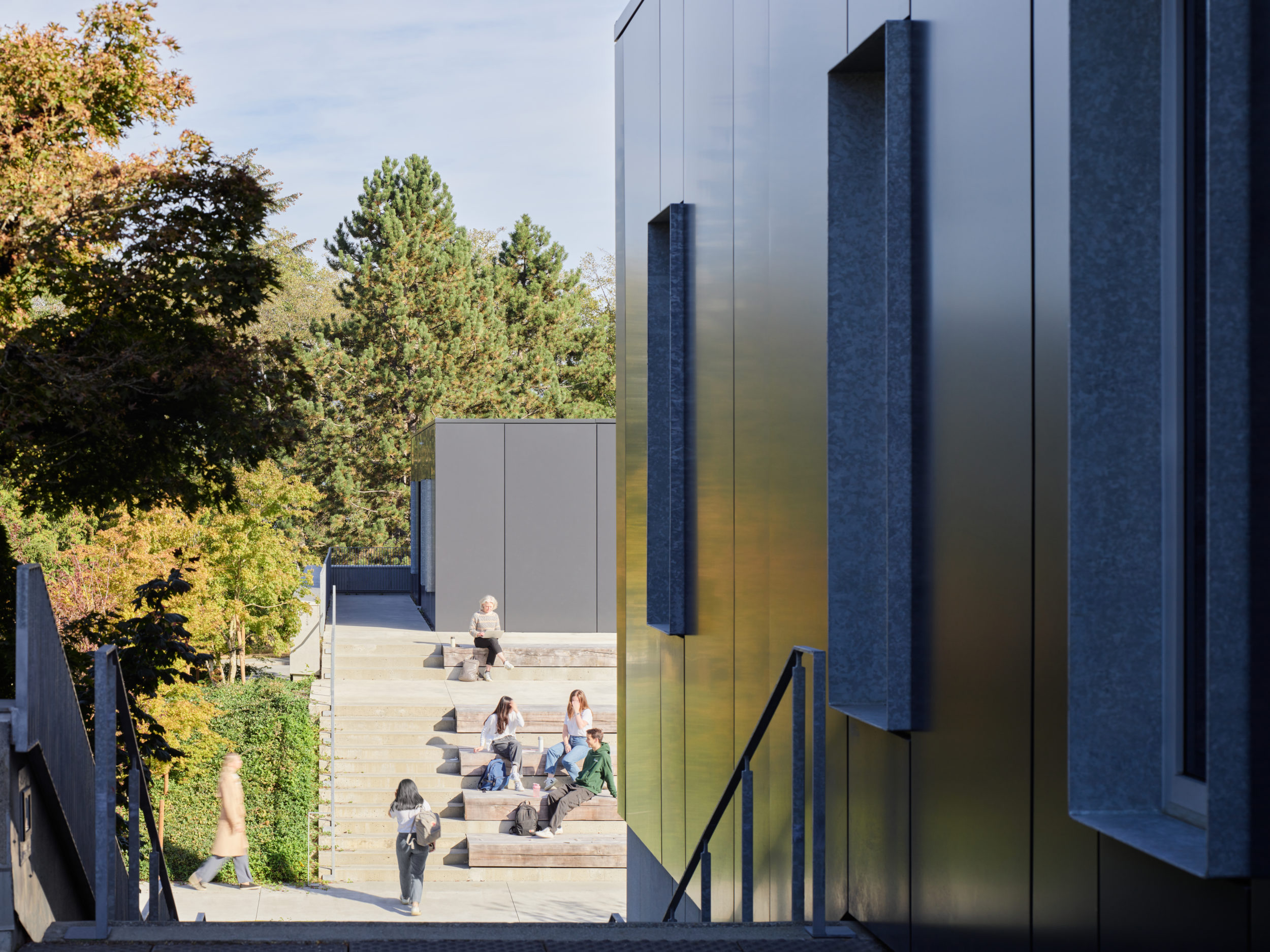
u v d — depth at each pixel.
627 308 11.99
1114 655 3.62
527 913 15.15
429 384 48.88
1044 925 4.02
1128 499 3.63
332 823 17.61
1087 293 3.62
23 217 12.24
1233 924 3.09
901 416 5.22
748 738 7.76
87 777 5.18
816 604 6.38
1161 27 3.65
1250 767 2.88
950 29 4.82
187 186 12.81
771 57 7.23
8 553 8.67
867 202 6.10
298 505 27.75
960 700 4.72
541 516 27.41
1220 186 2.80
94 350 12.45
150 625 10.91
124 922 4.66
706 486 8.87
